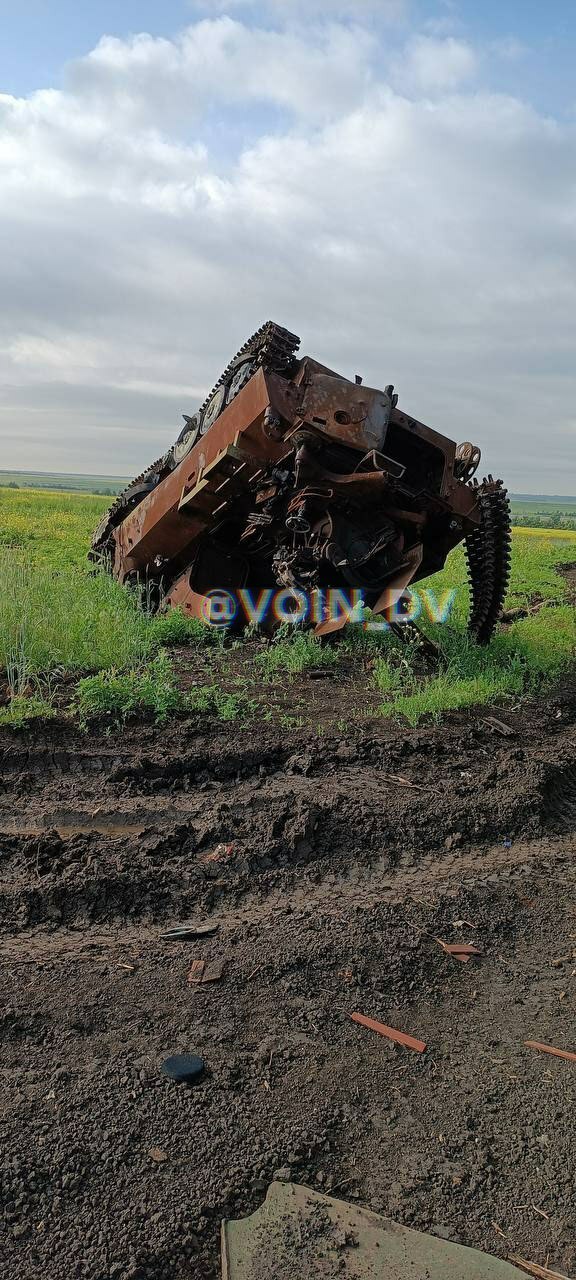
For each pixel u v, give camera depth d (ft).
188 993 11.63
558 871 15.80
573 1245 8.39
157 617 30.22
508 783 18.35
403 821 16.37
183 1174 8.82
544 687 27.40
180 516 31.30
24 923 13.11
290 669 25.64
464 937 13.58
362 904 14.02
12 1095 9.68
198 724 20.04
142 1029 10.89
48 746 18.52
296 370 28.07
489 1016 11.84
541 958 13.29
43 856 14.47
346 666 26.73
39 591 27.73
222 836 15.40
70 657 23.09
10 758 18.02
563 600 49.16
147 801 16.75
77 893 13.58
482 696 24.41
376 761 19.10
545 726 23.25
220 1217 8.46
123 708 20.08
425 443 28.07
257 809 16.43
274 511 28.09
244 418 27.02
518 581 55.83
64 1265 7.84
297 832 15.40
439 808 16.92
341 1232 8.39
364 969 12.48
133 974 12.00
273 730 20.29
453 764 19.35
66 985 11.64
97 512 92.73
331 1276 7.93
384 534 27.37
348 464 26.84
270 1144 9.29
